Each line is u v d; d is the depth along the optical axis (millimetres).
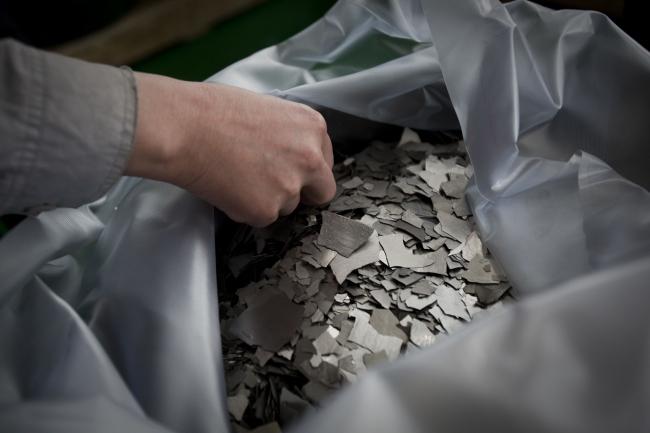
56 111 416
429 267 602
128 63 1200
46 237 547
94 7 1220
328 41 752
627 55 629
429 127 774
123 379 465
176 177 509
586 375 349
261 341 558
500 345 370
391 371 373
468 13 619
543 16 662
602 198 583
